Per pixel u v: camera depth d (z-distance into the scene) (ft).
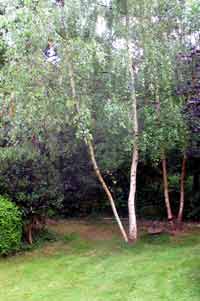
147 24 25.82
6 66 25.04
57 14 23.86
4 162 26.53
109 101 24.82
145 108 26.48
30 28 23.22
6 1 23.44
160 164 33.40
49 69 24.32
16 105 24.57
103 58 23.47
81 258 24.47
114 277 20.42
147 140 26.04
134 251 24.95
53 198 27.84
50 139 26.84
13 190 26.53
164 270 20.63
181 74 26.55
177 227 30.96
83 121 24.26
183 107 25.64
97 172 27.37
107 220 36.09
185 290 17.74
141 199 36.32
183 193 31.86
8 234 25.26
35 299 18.21
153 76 26.20
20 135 25.81
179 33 27.04
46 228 30.86
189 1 25.54
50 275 21.59
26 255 25.88
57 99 24.40
